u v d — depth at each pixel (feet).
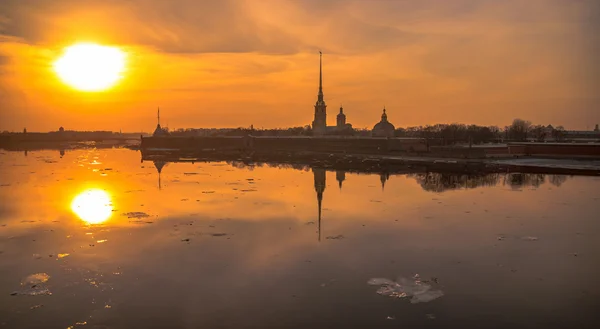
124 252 110.52
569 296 81.46
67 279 92.27
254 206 169.48
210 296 82.94
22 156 529.45
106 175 290.15
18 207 170.30
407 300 80.43
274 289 85.97
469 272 94.02
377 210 159.53
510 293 83.10
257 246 114.42
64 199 188.75
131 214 155.22
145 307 78.59
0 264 101.96
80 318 74.54
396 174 286.66
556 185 222.48
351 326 70.85
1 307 79.00
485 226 133.39
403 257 104.47
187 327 71.05
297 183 240.32
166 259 104.68
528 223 136.77
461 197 187.01
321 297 81.97
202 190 213.87
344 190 211.20
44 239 123.03
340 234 125.59
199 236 124.88
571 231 126.72
